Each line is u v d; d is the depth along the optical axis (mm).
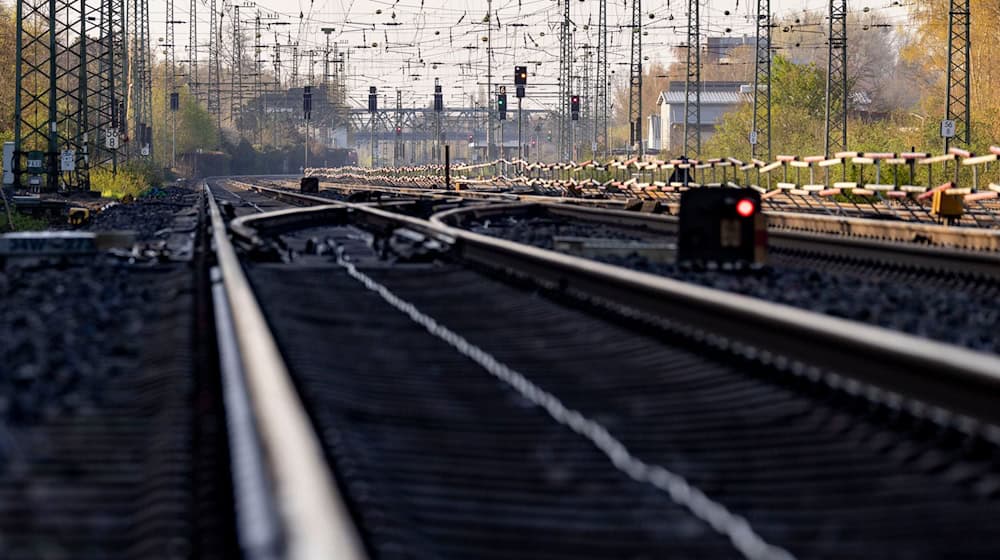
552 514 21250
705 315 38094
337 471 22906
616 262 67312
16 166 198250
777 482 22828
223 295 47312
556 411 29312
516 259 60938
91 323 41656
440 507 21688
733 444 25609
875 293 51594
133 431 26297
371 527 19609
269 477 18750
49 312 44375
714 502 21531
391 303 51781
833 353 29594
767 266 63594
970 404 23734
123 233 71438
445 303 51500
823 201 151125
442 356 38125
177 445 24266
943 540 18750
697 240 64000
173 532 18609
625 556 18859
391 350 39188
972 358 24062
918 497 21250
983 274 56719
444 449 25875
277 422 21391
